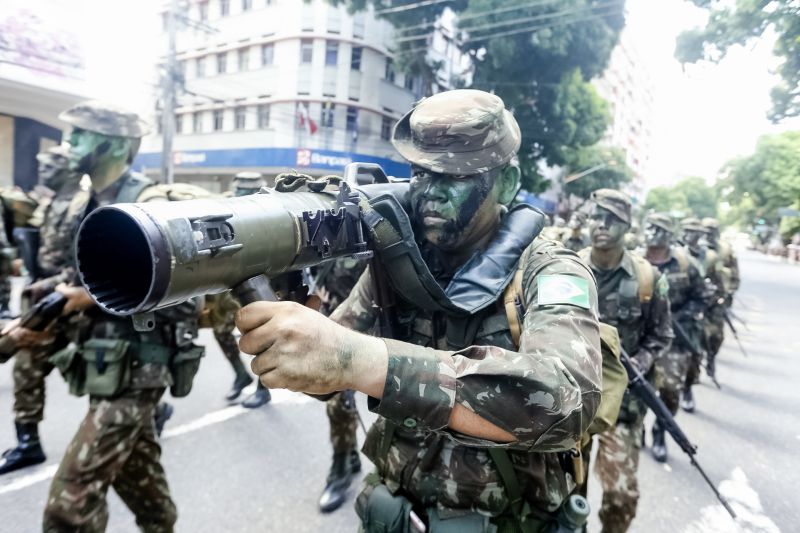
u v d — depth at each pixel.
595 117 18.23
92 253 0.73
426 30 17.47
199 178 27.08
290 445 3.56
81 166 2.23
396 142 1.32
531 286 1.15
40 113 12.52
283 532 2.63
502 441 0.88
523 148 17.52
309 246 0.92
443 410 0.84
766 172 37.94
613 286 2.96
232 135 24.86
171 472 3.11
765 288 19.45
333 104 22.92
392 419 0.87
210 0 24.56
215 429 3.74
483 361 0.88
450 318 1.28
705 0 11.83
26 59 10.40
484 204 1.26
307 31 22.39
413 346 0.89
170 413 3.67
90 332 1.98
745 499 3.38
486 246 1.30
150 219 0.66
